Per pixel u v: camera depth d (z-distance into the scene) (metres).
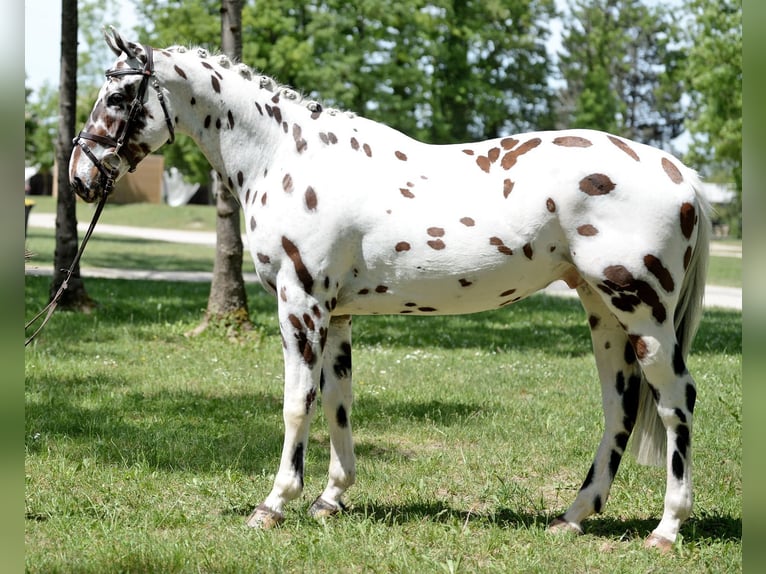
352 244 4.92
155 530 5.12
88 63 48.59
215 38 32.44
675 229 4.57
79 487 5.87
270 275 5.06
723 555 4.64
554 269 4.81
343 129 5.11
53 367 9.68
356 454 6.78
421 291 4.92
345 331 5.31
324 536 4.88
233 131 5.20
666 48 65.94
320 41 34.84
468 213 4.77
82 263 23.50
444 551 4.74
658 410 4.70
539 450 6.89
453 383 9.48
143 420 7.62
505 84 44.47
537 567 4.46
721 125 29.41
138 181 52.75
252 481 6.05
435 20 40.28
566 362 10.89
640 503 5.65
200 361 10.37
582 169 4.60
